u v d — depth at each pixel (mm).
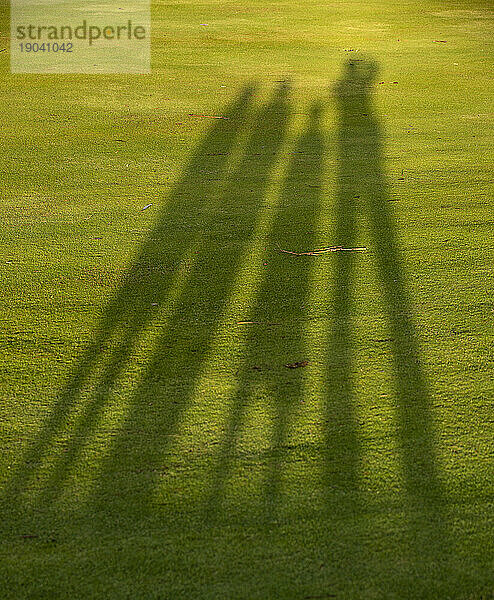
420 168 5199
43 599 1812
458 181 4910
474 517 2080
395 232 4074
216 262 3711
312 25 12438
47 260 3738
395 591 1837
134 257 3775
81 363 2842
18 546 1977
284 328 3086
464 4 15188
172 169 5215
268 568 1905
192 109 6949
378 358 2859
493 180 4926
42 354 2900
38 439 2410
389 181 4922
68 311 3234
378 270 3609
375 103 7207
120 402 2600
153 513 2094
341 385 2689
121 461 2307
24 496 2162
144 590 1837
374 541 1993
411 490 2180
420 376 2742
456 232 4062
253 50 10125
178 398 2619
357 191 4727
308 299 3326
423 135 6078
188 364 2830
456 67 9031
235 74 8562
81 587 1848
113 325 3119
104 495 2166
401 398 2613
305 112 6848
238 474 2248
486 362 2828
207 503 2135
